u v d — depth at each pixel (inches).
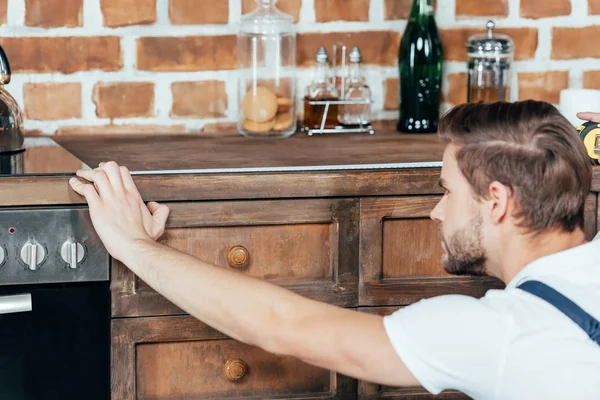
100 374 68.6
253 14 89.1
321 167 69.5
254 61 88.7
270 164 70.7
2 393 66.5
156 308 68.7
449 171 52.6
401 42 92.7
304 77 94.9
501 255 51.9
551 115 50.7
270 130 88.7
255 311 52.6
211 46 92.3
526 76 98.4
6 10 87.3
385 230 71.9
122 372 69.0
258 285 54.1
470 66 92.7
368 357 48.3
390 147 81.6
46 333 66.8
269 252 70.2
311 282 71.2
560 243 51.2
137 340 68.9
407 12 95.6
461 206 52.0
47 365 67.2
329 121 92.2
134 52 90.7
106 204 62.7
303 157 74.9
